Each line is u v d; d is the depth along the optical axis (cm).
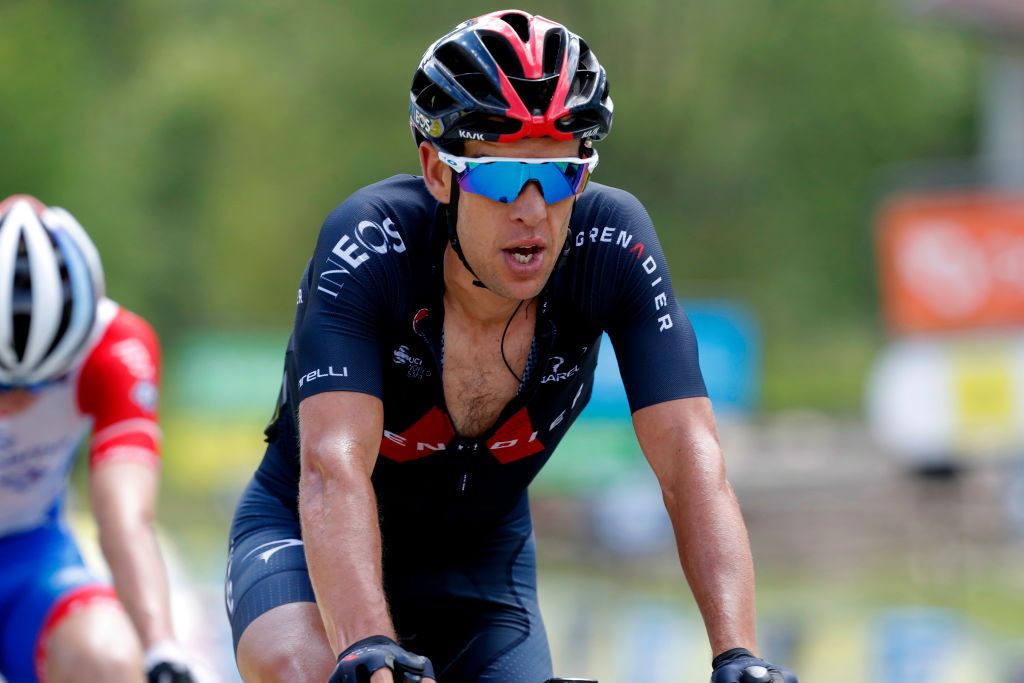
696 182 10106
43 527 1275
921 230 3672
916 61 9806
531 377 845
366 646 659
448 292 823
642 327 827
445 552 956
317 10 9819
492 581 960
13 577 1232
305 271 884
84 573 1228
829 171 9944
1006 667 2238
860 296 10119
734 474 4594
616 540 3553
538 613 970
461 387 847
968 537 3625
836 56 9725
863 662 2420
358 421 760
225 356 4484
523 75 750
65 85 6819
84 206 7175
